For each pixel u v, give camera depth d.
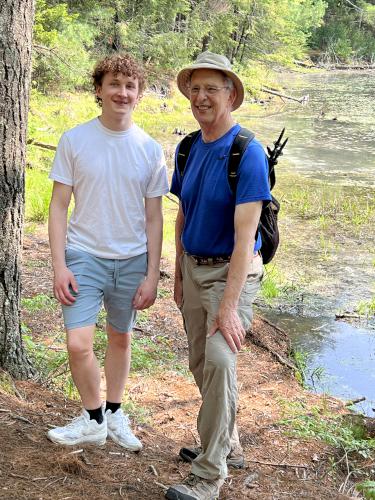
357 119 29.75
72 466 3.36
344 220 13.24
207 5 37.28
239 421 5.29
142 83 3.43
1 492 3.04
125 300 3.57
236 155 3.19
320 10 62.28
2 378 4.32
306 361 7.26
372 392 6.57
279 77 49.12
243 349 6.99
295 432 5.11
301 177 17.56
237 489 3.76
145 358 6.33
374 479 4.60
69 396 4.82
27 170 13.00
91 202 3.41
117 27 30.61
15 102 4.31
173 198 13.66
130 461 3.64
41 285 7.56
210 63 3.22
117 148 3.40
